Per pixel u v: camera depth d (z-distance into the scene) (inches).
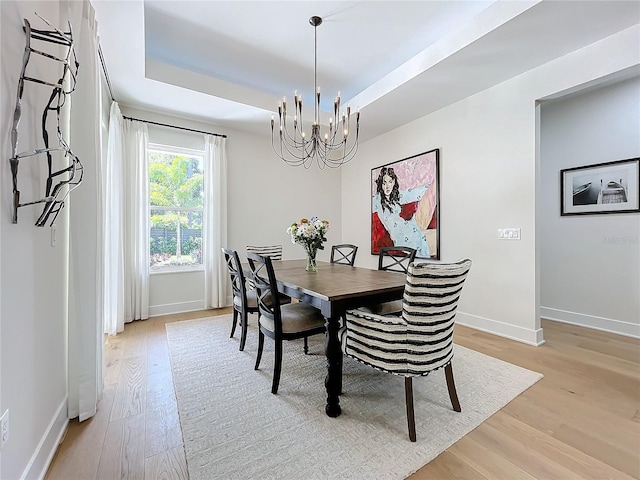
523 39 90.9
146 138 141.7
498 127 119.6
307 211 199.2
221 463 53.6
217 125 164.2
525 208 111.9
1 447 39.4
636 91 118.0
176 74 121.1
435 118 145.9
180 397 75.0
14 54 43.4
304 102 161.8
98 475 50.9
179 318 143.6
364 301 70.8
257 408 70.3
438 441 59.0
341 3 91.8
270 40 110.9
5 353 40.8
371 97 135.2
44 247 54.8
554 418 66.4
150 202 149.5
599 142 127.4
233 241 171.2
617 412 68.6
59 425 59.7
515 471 51.7
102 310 75.2
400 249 113.4
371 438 59.9
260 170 180.1
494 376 85.2
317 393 77.0
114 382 82.5
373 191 186.4
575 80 97.4
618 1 75.0
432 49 105.6
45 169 55.8
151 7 93.1
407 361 60.7
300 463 53.6
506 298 118.0
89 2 69.6
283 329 79.4
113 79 115.5
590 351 103.3
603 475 50.8
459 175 135.0
